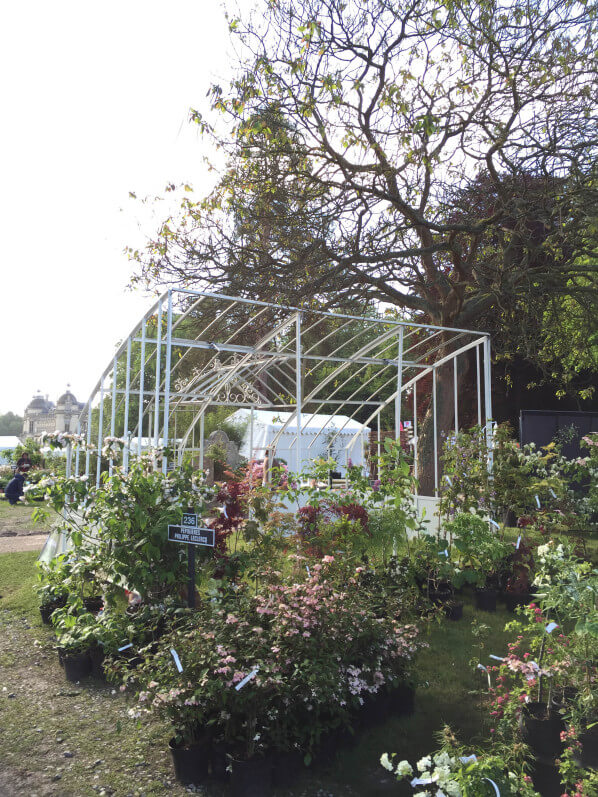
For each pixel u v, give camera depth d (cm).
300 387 697
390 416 2491
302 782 306
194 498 516
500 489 659
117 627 439
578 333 1228
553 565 348
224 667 292
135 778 309
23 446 2431
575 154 937
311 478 626
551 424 1116
